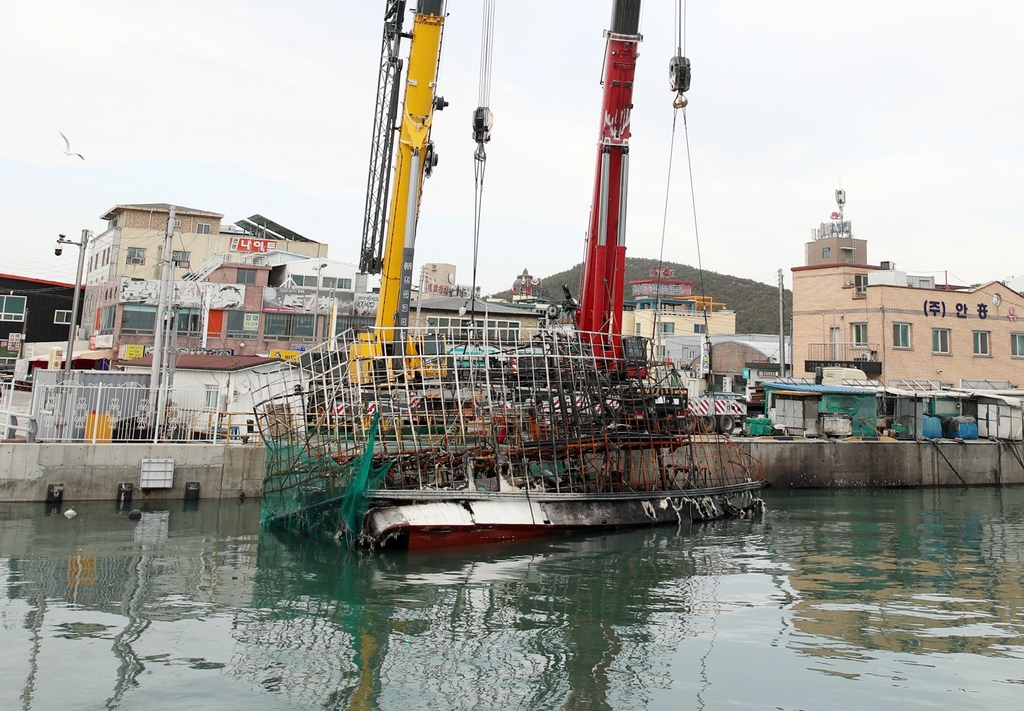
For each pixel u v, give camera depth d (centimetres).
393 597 1512
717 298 16588
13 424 2922
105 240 7262
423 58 2452
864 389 4119
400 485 2064
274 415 2361
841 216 6091
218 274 6172
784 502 3266
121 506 2497
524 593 1568
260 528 2211
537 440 2173
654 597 1560
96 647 1175
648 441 2495
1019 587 1700
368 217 3106
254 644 1216
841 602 1550
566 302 2681
